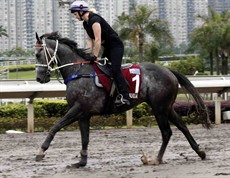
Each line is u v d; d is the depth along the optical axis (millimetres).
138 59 38469
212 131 14062
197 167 8578
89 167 8742
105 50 8922
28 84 15352
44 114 15562
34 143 11984
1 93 14562
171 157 9766
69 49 8797
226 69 43250
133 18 37969
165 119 9047
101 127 15359
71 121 8516
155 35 38094
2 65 66188
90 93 8570
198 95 9250
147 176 7848
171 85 9039
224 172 8102
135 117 15922
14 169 8648
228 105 16688
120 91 8648
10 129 14930
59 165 9039
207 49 43062
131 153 10367
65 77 8766
